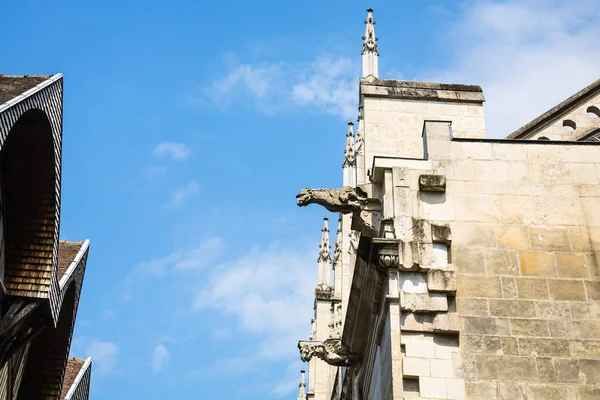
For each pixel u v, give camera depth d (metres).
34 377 31.70
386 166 21.47
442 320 19.27
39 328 27.48
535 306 19.52
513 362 18.83
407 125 26.70
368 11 31.83
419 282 19.89
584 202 20.95
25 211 26.62
